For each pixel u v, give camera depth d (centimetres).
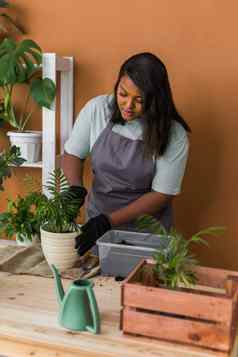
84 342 134
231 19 261
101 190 240
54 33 285
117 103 216
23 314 147
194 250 285
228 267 281
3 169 233
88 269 183
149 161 223
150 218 184
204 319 132
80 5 278
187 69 270
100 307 154
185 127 226
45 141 271
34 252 198
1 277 174
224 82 267
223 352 131
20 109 294
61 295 147
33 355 133
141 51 274
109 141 230
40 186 241
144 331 136
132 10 272
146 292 135
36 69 271
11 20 287
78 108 288
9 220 221
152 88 203
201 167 277
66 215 187
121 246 175
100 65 281
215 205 279
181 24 267
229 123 270
